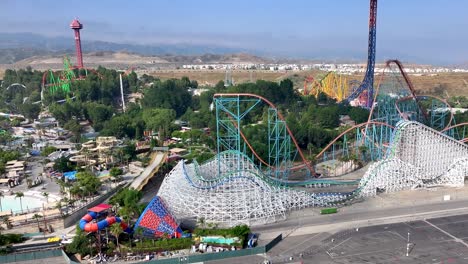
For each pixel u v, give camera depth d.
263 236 139.62
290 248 130.88
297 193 163.00
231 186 152.75
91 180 178.38
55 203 167.12
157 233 134.50
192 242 130.88
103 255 125.25
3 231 145.25
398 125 194.75
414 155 191.38
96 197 174.62
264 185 157.50
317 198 166.00
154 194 189.50
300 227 146.62
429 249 128.62
